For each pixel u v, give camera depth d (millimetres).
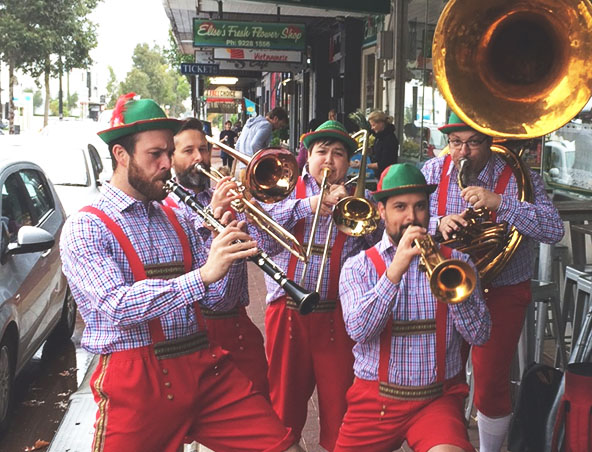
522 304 3752
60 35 44781
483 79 3318
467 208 3479
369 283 3029
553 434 3582
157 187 2793
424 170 3986
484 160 3682
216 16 17578
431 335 2941
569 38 3201
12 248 5309
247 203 3125
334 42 18031
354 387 3088
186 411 2795
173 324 2783
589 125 6738
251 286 8523
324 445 3785
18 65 44000
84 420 4891
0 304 4957
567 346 5891
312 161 3713
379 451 3010
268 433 2861
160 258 2852
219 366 2912
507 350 3740
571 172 7082
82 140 10328
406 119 11844
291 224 3684
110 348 2742
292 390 3807
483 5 3234
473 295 2914
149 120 2727
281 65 15688
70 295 6918
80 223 2748
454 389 2998
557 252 5945
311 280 3715
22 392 5777
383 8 8648
